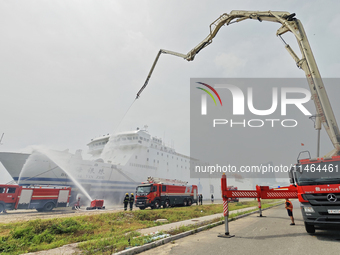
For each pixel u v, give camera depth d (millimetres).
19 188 17438
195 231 8219
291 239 6316
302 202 6594
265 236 6988
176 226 9070
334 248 5137
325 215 6094
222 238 6941
